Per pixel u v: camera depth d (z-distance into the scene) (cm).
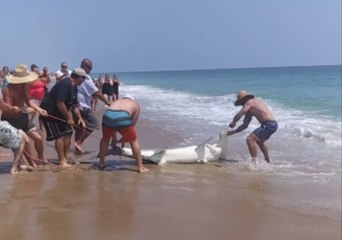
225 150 744
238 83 4491
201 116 1416
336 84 3381
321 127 1139
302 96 2348
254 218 460
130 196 507
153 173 632
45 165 640
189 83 5206
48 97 629
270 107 1773
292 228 438
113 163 683
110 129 626
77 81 635
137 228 407
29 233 380
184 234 400
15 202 465
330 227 444
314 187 597
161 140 943
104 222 417
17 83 593
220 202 507
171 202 493
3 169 613
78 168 636
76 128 734
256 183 607
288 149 863
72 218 422
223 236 403
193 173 648
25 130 617
